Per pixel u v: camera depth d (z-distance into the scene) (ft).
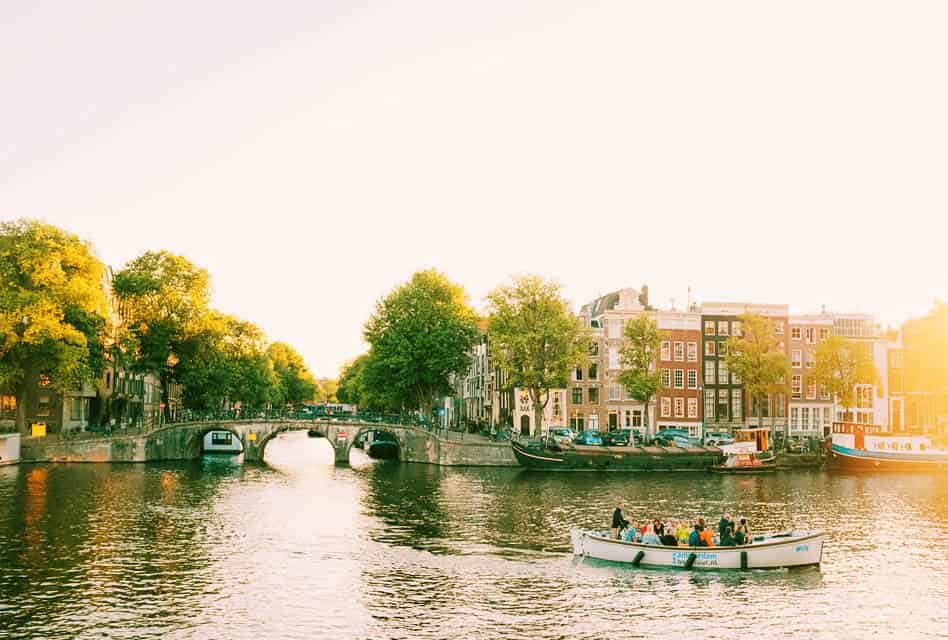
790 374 283.59
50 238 219.00
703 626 82.74
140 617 83.15
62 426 258.16
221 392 335.88
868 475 226.17
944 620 85.81
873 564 108.99
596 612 86.48
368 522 135.95
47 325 202.39
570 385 296.10
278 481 195.11
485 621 83.46
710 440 253.85
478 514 145.28
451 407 423.64
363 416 266.57
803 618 85.76
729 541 107.34
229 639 77.51
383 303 296.51
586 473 223.51
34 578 96.32
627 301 302.45
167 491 169.17
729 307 304.71
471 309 305.12
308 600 90.07
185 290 263.49
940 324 273.13
